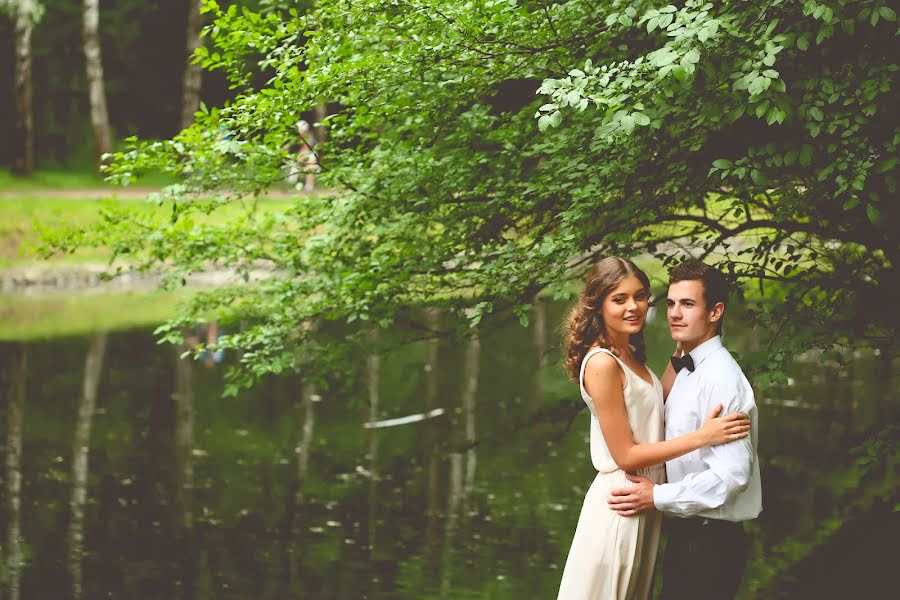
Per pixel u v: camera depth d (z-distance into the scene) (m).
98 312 25.30
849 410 13.62
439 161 7.76
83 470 12.78
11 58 40.03
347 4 6.62
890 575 7.37
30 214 29.78
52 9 40.97
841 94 5.36
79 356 19.81
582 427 14.75
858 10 5.21
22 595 9.05
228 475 12.66
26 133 35.38
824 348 6.61
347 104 7.38
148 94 43.66
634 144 6.24
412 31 6.73
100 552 10.11
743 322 7.12
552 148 6.99
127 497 11.79
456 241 7.82
